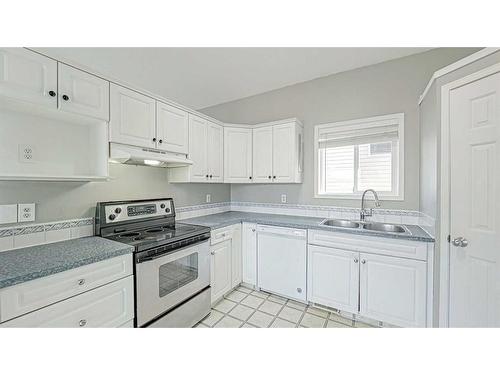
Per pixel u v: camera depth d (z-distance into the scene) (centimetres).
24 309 103
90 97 148
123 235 182
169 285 174
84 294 124
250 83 280
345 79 253
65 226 164
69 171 161
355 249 196
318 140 271
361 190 253
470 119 138
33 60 123
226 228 239
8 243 138
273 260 240
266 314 209
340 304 203
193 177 237
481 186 133
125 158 162
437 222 160
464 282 143
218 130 272
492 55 127
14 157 138
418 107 218
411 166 221
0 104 125
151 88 291
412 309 173
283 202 297
